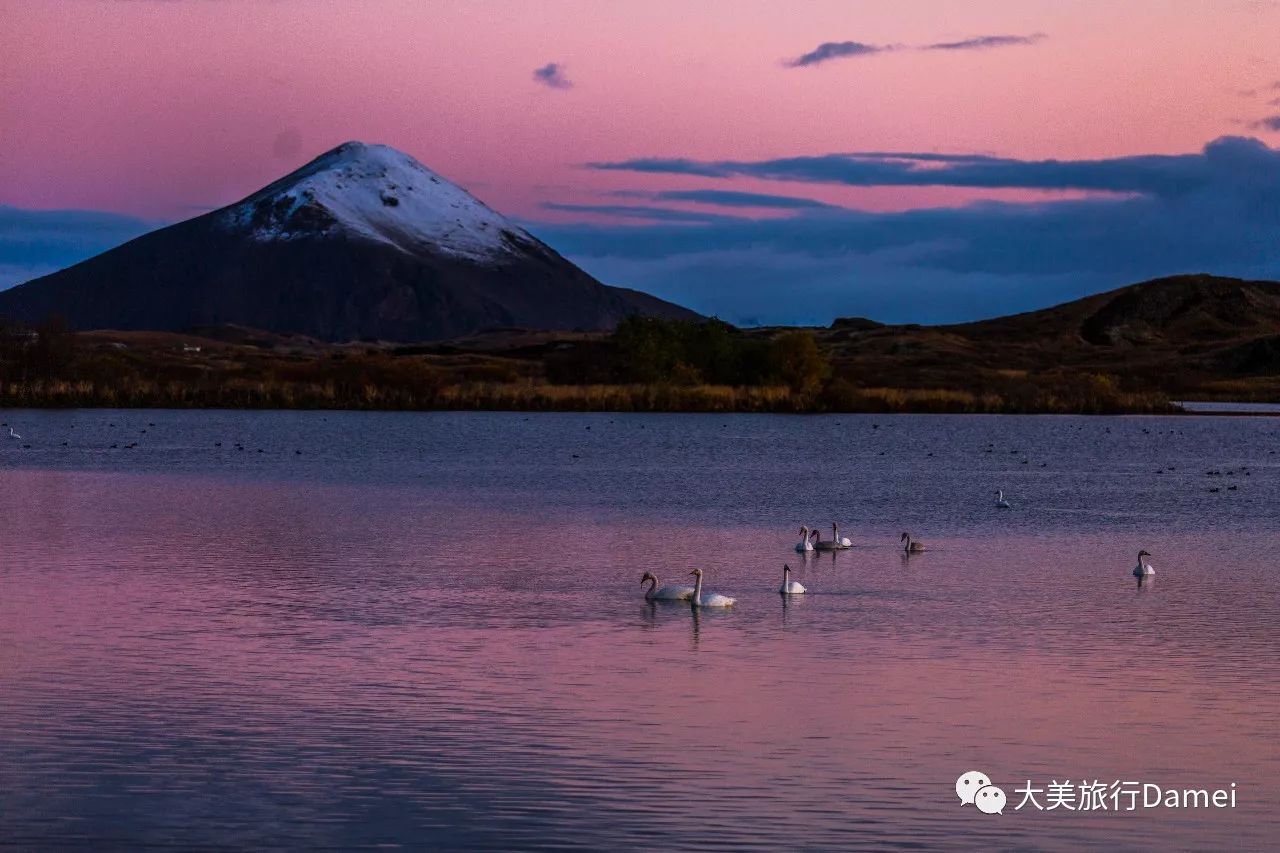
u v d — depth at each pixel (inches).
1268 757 905.5
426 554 1790.1
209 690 1027.9
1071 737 941.2
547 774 845.8
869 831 768.9
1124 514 2455.7
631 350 6658.5
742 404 6018.7
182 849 728.3
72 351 6486.2
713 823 773.3
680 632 1272.1
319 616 1326.3
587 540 1966.0
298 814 776.3
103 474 3120.1
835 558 1808.6
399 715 968.3
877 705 1012.5
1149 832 778.8
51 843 733.3
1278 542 2026.3
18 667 1095.0
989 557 1831.9
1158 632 1291.8
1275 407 7770.7
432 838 745.6
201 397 5748.0
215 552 1791.3
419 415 5625.0
